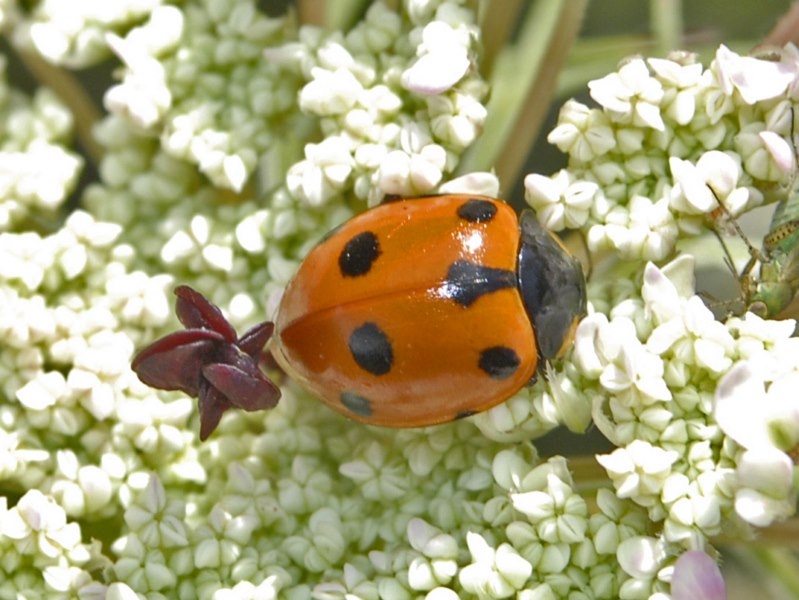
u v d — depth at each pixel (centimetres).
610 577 6
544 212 6
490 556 6
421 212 6
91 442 6
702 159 6
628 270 6
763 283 6
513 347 6
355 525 6
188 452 6
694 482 6
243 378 6
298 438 6
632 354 6
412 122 6
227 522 6
